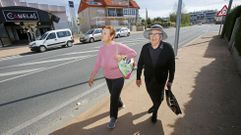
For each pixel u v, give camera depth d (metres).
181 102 3.51
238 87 4.16
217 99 3.58
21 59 11.21
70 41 16.41
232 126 2.71
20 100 4.38
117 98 2.77
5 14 18.22
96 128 2.86
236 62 6.10
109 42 2.61
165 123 2.86
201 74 5.18
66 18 28.92
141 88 4.38
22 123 3.33
